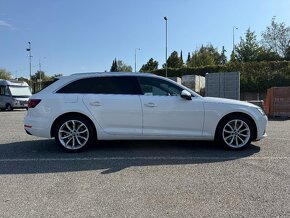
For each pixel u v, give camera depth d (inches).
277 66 1604.3
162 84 293.3
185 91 284.7
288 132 418.3
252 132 296.7
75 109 283.9
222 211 160.1
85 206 166.9
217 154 280.5
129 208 164.1
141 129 286.7
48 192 187.3
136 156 272.8
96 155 277.0
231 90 1094.4
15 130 448.5
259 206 165.8
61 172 227.1
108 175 219.5
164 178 212.1
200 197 178.4
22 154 283.3
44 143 336.2
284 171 226.8
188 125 289.0
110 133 285.6
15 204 169.9
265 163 249.3
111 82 292.2
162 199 175.8
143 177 214.5
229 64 1768.0
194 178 211.8
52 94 288.0
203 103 290.0
